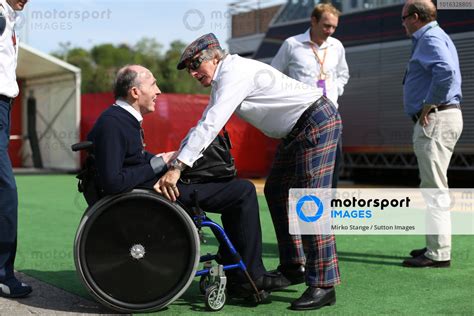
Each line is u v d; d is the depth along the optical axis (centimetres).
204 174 335
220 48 338
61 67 1457
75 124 1471
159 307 328
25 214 736
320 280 340
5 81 346
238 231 346
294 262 382
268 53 1249
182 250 329
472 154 977
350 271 431
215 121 322
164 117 1190
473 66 937
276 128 346
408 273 425
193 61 332
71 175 1424
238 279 346
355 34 1138
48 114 1608
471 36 938
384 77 1091
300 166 343
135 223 324
